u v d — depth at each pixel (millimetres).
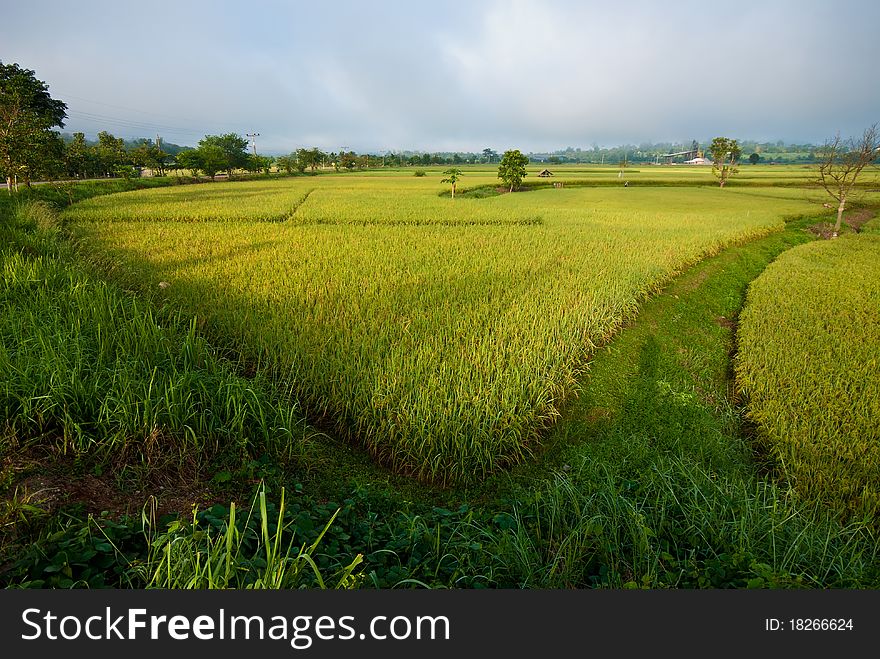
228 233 21719
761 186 66812
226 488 5441
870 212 39531
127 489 4941
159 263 15383
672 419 8289
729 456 7227
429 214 31516
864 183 56250
